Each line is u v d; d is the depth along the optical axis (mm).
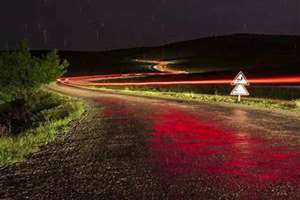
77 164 7441
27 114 27953
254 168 6797
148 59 178375
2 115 29172
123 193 5430
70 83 73000
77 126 13594
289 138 9891
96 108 21125
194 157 7848
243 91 23156
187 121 14234
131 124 13742
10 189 5754
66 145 9727
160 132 11578
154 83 63281
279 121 13477
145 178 6234
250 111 17516
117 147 9234
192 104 22406
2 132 17812
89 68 133750
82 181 6133
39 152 8844
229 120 14156
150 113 17578
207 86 47719
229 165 7066
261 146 8898
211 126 12648
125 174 6535
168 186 5734
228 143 9398
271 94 31688
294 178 6070
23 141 10242
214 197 5160
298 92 31734
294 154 7930
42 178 6383
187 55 188750
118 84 65688
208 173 6492
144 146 9266
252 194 5254
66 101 29922
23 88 34656
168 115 16531
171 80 68750
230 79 60938
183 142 9711
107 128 12836
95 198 5227
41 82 36719
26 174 6691
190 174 6449
